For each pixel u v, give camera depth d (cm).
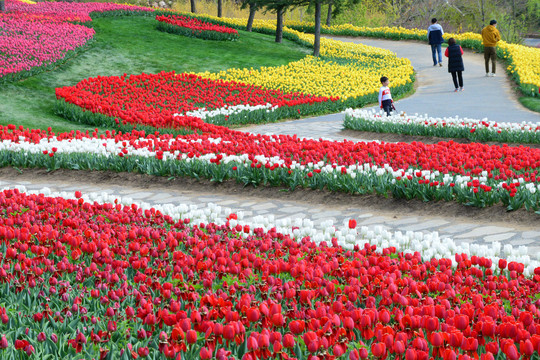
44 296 439
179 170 1070
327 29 4766
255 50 3259
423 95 2305
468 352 332
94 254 526
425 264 535
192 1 4494
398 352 320
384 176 911
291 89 2417
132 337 380
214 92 2177
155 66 2762
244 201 951
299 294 445
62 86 2255
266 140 1305
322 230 711
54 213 704
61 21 3198
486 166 906
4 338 342
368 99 2273
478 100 2069
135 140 1270
